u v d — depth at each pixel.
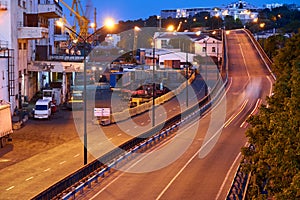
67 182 31.89
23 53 73.75
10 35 64.62
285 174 20.23
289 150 19.56
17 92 67.56
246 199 29.09
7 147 47.97
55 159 43.38
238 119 65.19
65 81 86.56
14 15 66.50
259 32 190.75
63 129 57.81
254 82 94.69
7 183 35.84
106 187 34.50
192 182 35.97
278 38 115.06
